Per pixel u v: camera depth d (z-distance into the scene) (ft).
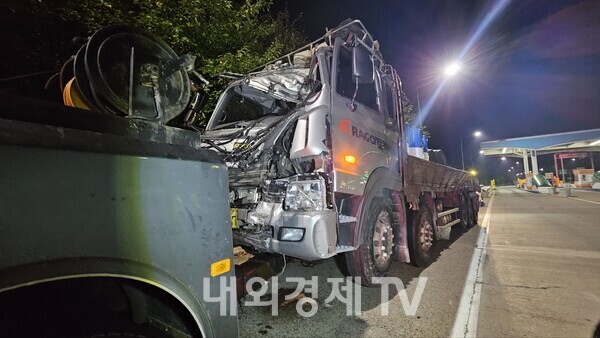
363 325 10.43
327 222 9.49
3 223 3.30
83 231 3.90
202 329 5.27
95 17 14.52
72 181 3.87
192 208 5.26
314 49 12.44
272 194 10.83
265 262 9.86
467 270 16.21
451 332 9.92
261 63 22.72
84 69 6.20
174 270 4.88
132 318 5.28
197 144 5.92
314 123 10.39
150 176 4.70
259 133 11.80
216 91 18.80
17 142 3.51
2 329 3.79
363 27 12.84
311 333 9.93
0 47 12.73
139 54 6.71
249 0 23.65
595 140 104.22
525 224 31.81
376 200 13.57
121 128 4.80
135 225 4.43
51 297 4.20
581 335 9.55
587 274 15.15
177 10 17.97
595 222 31.37
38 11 12.67
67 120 4.26
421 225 17.19
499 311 11.30
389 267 14.34
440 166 21.71
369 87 13.79
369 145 12.79
